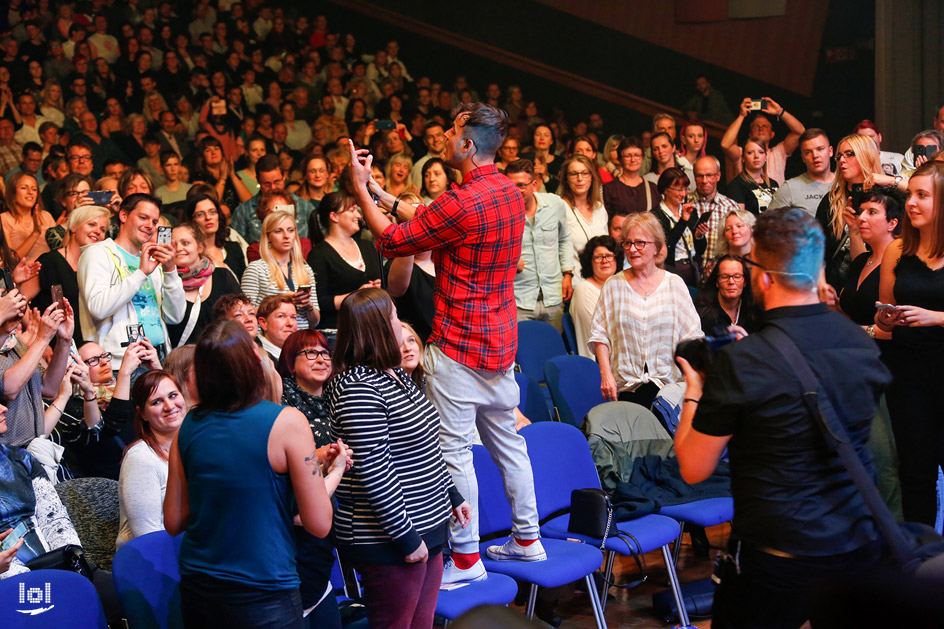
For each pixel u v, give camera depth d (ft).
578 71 35.81
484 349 8.86
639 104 35.50
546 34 35.78
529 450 11.38
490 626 2.95
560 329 17.57
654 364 14.28
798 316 6.51
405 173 19.62
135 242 12.48
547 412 14.35
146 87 27.09
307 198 22.44
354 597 10.79
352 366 8.05
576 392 14.40
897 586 2.82
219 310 11.93
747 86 33.71
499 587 9.23
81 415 11.19
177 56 28.37
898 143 27.76
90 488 9.64
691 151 23.34
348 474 7.92
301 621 7.10
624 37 35.29
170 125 26.50
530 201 17.16
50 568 8.34
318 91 31.17
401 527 7.70
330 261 14.80
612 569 12.31
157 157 25.89
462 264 8.76
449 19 35.27
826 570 6.28
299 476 6.89
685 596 11.60
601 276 16.19
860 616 2.84
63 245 14.82
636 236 14.11
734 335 7.04
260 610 6.80
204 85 28.14
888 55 27.66
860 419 6.38
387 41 34.40
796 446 6.31
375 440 7.72
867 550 6.26
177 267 13.47
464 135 8.75
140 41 27.40
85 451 11.24
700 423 6.52
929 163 11.64
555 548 10.37
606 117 35.88
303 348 9.46
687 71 34.73
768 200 20.25
